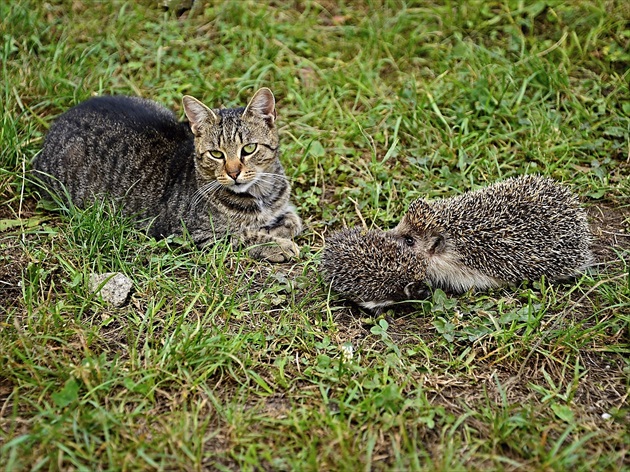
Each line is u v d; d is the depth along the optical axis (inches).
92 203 270.4
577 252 231.0
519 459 172.2
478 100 315.3
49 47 333.7
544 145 296.2
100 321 216.2
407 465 169.9
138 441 173.2
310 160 297.4
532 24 354.3
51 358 198.1
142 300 226.4
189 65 339.6
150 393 187.2
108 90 322.7
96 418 176.9
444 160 294.5
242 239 259.4
